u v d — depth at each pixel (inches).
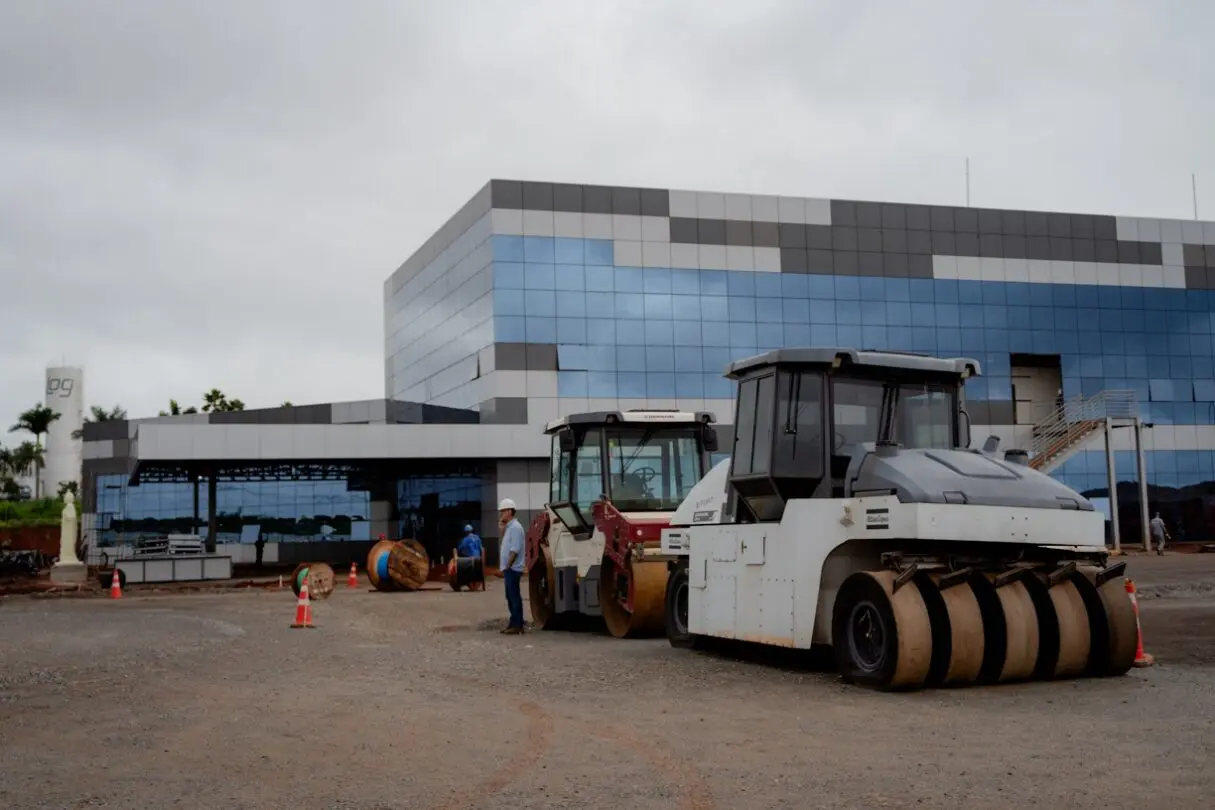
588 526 730.2
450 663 552.4
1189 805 255.4
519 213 1953.7
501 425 1911.9
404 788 285.7
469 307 2065.7
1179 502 2228.1
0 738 360.5
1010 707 395.5
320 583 1191.6
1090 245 2223.2
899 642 424.5
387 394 2711.6
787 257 2060.8
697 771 299.7
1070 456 2007.9
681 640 609.9
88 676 516.1
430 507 2297.0
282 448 1833.2
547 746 337.1
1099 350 2212.1
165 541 1760.6
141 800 276.1
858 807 259.3
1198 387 2258.9
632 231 1995.6
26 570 1920.5
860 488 471.5
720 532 550.6
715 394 2005.4
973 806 258.4
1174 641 604.1
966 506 440.8
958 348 2132.1
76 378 5324.8
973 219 2162.9
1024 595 452.8
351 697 439.5
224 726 376.8
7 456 4744.1
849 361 503.8
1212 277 2289.6
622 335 1974.7
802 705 406.0
